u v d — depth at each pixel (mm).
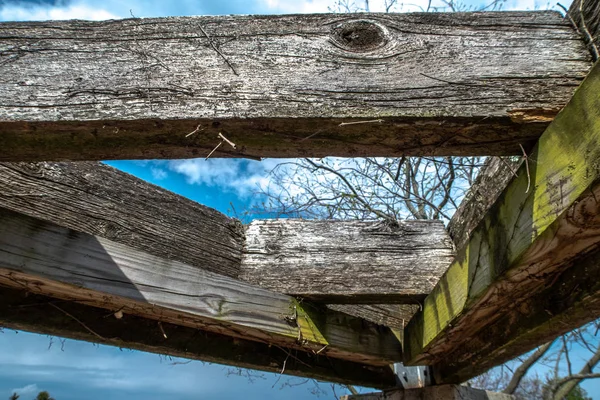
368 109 906
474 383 4746
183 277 1442
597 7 962
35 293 1375
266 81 936
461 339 1622
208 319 1461
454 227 1762
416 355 1725
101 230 1419
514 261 1017
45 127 884
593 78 772
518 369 3258
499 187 1295
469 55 976
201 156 986
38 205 1316
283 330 1595
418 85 935
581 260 1038
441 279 1506
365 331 1822
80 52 956
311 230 1822
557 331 1242
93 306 1486
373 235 1811
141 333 1570
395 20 1028
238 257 1751
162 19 1011
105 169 1518
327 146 961
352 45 990
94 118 876
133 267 1344
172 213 1623
